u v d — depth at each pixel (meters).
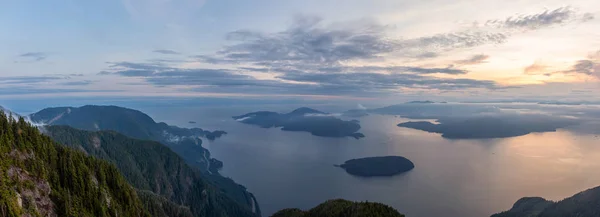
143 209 121.75
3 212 69.19
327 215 157.50
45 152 94.38
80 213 88.38
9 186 74.38
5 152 82.19
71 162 98.38
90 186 97.81
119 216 103.19
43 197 82.56
